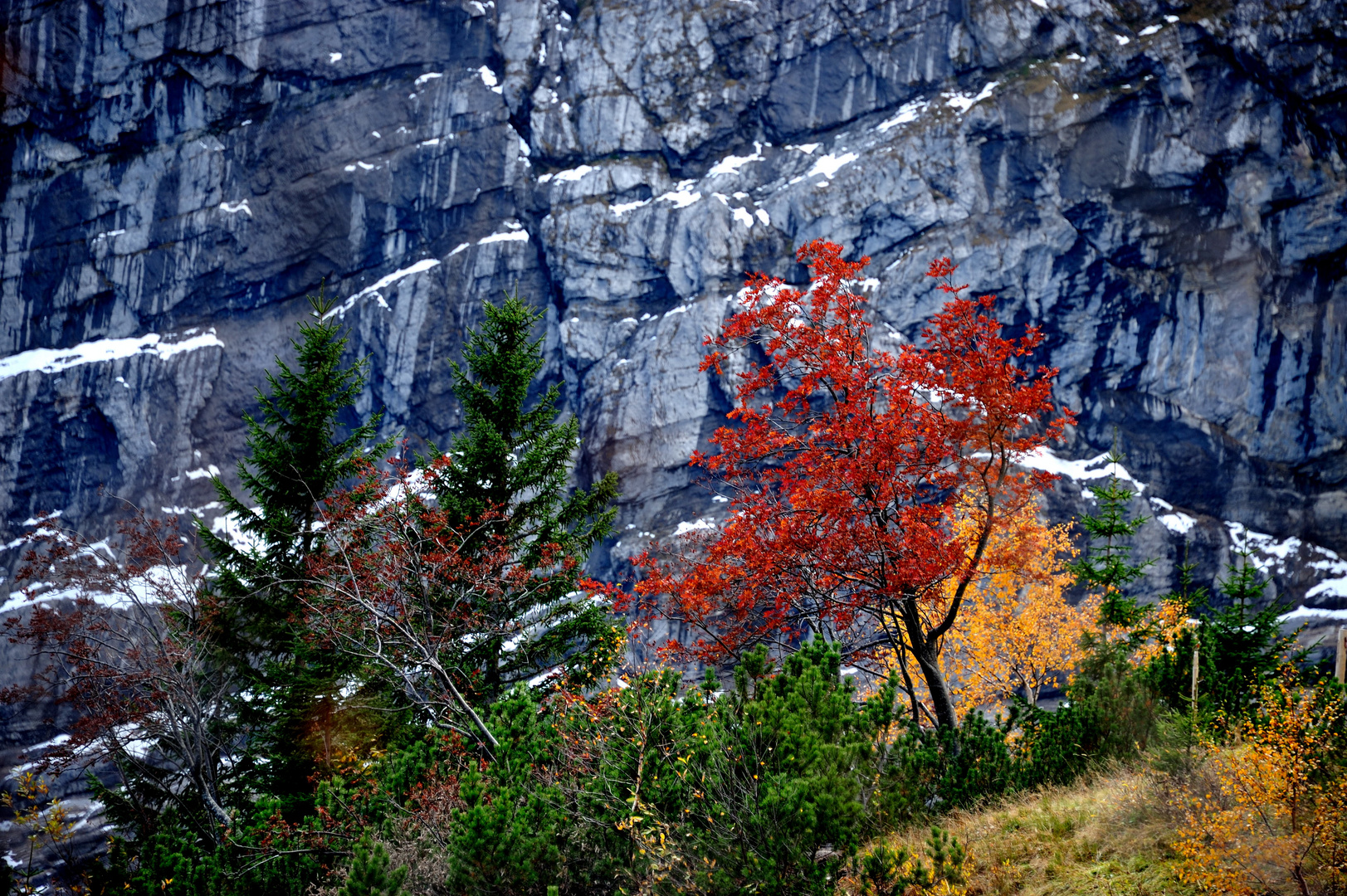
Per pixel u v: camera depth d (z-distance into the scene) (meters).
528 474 14.64
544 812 7.55
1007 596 22.19
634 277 63.16
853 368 12.21
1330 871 5.71
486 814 7.13
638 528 57.19
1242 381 55.50
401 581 11.29
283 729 13.05
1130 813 7.26
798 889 6.66
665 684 9.06
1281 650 11.43
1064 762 9.30
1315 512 54.25
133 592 13.92
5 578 61.25
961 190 58.50
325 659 12.95
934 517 12.10
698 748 7.53
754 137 64.75
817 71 63.59
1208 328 56.16
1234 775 6.60
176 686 13.03
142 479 64.81
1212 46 57.22
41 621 13.76
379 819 8.89
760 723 7.79
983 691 22.62
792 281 60.78
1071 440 56.09
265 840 8.85
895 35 62.19
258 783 13.27
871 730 8.71
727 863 6.84
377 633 10.70
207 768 12.85
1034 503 18.20
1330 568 52.94
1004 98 58.62
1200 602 13.72
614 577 56.16
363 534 11.73
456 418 64.94
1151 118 57.25
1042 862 7.05
